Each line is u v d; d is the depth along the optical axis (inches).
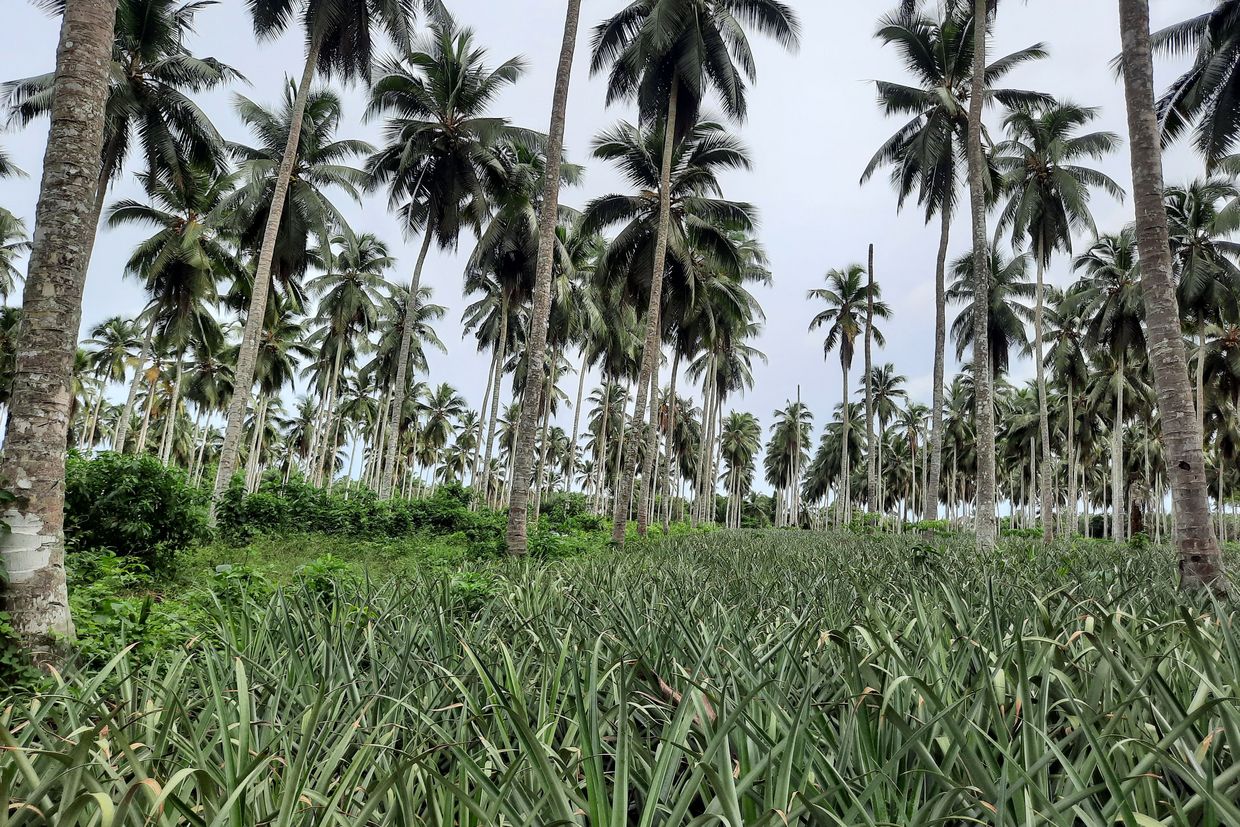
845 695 97.3
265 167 819.4
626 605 172.9
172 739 87.0
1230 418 1481.3
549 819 73.0
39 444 161.9
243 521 629.6
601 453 1625.2
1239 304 1038.4
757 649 125.6
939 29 820.6
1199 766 70.0
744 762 78.8
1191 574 233.8
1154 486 2110.0
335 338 1594.5
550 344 1435.8
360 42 754.2
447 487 930.1
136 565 368.2
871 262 1366.9
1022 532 1395.2
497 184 1002.1
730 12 730.8
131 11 758.5
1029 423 1835.6
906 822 67.2
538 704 103.3
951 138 858.8
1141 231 263.9
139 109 808.3
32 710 92.7
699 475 1710.1
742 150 828.0
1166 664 106.6
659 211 803.4
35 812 70.2
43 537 158.7
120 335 1712.6
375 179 1005.8
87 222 178.4
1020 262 1217.4
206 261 1000.9
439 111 954.7
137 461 414.9
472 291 1128.8
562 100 511.5
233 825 67.9
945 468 2664.9
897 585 245.1
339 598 179.5
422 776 73.6
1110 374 1461.6
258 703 109.8
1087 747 83.5
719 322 1227.2
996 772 77.4
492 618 172.7
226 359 1622.8
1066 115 997.8
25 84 783.7
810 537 995.9
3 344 1114.7
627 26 709.3
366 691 112.8
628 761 80.8
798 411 2439.7
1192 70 658.2
